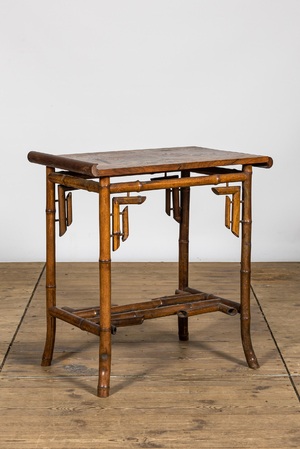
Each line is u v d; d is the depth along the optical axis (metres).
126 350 3.17
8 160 5.13
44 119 5.09
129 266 5.05
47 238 2.88
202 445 2.25
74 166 2.48
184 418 2.45
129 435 2.32
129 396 2.64
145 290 4.28
